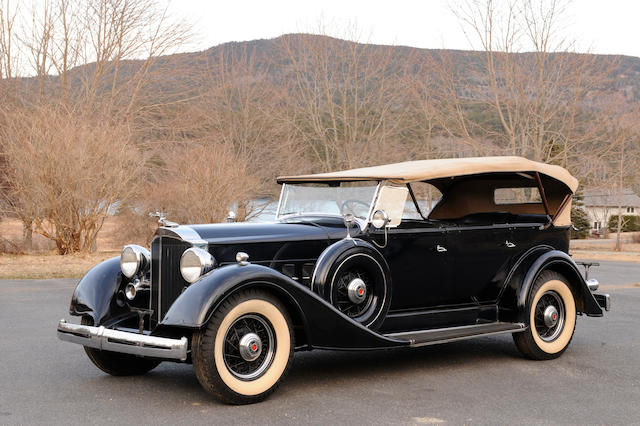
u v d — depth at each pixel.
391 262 5.74
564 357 6.44
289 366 4.85
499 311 6.39
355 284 5.34
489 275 6.31
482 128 29.55
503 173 6.83
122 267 5.45
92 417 4.33
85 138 19.61
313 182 6.26
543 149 28.50
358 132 33.50
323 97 35.03
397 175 5.69
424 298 5.98
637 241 49.75
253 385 4.65
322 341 4.98
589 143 29.52
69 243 20.08
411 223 6.05
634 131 28.81
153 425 4.15
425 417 4.34
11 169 20.17
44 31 25.75
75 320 8.47
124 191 21.06
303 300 4.84
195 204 22.64
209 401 4.75
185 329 4.78
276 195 28.33
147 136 27.05
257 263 5.28
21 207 20.48
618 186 31.66
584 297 6.56
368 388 5.14
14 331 7.69
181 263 4.87
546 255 6.37
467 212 7.34
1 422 4.21
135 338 4.62
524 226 6.54
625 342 7.27
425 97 31.88
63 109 23.11
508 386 5.24
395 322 5.80
